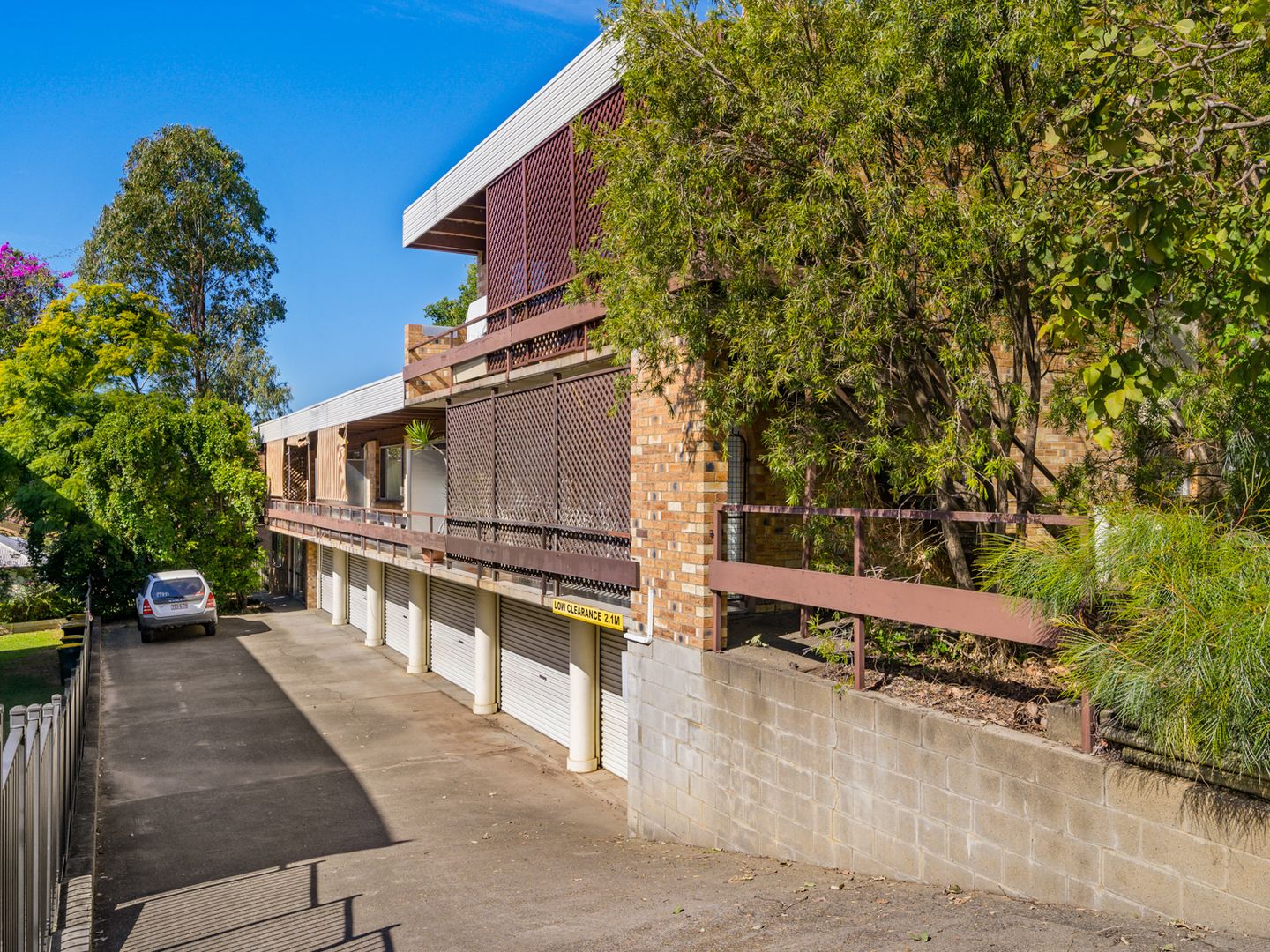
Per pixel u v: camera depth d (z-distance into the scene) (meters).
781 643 8.89
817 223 6.28
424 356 18.02
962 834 5.85
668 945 5.54
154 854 9.67
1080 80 5.66
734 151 7.00
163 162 39.81
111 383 32.62
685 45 7.13
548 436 11.54
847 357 6.49
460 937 6.45
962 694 6.56
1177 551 4.66
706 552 8.55
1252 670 4.17
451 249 18.05
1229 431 6.20
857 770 6.71
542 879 8.02
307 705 17.38
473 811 11.16
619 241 7.56
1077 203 5.14
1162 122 4.95
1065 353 7.04
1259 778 4.33
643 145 7.12
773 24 6.68
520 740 14.85
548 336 11.94
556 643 14.81
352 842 9.95
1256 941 4.20
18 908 5.16
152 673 20.52
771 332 6.54
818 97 6.31
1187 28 4.61
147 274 40.00
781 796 7.51
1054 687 6.49
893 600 6.48
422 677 20.09
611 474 10.14
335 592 27.83
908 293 6.50
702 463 8.51
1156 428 6.91
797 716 7.31
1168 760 4.68
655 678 9.30
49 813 6.45
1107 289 4.58
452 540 14.12
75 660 19.00
